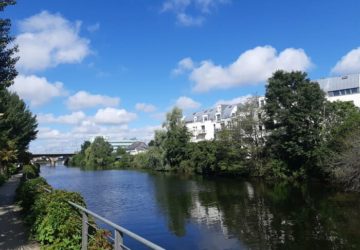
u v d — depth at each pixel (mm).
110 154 146250
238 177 66938
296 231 26250
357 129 47031
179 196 45406
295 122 55438
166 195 46688
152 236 26297
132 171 101000
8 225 14367
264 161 63500
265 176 62500
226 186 54219
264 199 40281
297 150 55250
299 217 30422
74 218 9992
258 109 67312
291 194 42812
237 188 51281
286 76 59625
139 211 35844
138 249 21906
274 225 28250
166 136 93125
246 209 35062
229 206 36969
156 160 98625
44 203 12000
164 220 31406
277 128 60875
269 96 61219
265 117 65375
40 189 16734
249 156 66750
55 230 9867
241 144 67688
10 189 32594
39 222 11391
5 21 13469
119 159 139250
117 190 53750
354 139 43906
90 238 9094
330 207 33469
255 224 28812
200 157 78188
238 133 68188
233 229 27594
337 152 48562
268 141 63250
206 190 50344
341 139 48219
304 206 34844
